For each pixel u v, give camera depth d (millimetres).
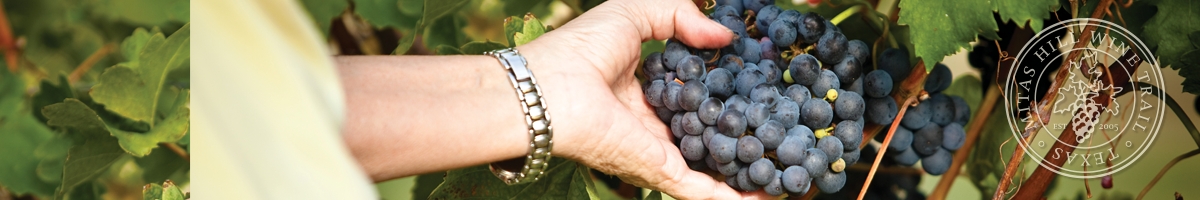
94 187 711
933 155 629
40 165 676
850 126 552
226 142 299
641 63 691
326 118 319
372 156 470
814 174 540
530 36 610
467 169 609
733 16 581
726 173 554
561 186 613
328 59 330
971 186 857
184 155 688
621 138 534
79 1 720
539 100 507
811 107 546
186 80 692
